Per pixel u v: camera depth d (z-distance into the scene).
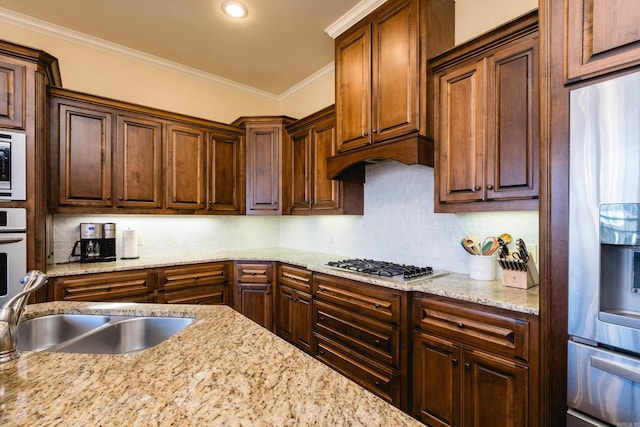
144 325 1.28
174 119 2.99
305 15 2.48
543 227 1.29
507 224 1.99
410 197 2.55
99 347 1.15
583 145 1.17
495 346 1.48
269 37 2.81
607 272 1.14
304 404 0.65
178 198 3.00
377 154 2.22
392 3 2.17
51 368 0.79
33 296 2.12
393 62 2.15
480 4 2.12
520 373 1.39
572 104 1.20
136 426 0.57
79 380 0.73
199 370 0.78
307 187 3.08
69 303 1.41
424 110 1.99
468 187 1.83
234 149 3.38
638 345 1.04
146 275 2.61
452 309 1.66
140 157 2.79
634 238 1.04
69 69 2.79
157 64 3.25
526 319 1.38
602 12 1.14
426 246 2.44
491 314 1.50
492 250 1.93
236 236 3.77
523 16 1.56
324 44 2.92
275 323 3.06
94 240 2.71
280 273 3.01
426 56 1.99
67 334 1.31
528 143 1.59
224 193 3.30
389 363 1.93
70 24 2.64
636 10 1.07
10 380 0.73
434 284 1.86
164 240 3.28
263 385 0.72
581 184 1.17
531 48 1.58
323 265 2.55
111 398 0.66
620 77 1.09
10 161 2.02
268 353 0.88
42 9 2.44
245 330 1.06
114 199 2.66
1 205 2.00
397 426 0.58
